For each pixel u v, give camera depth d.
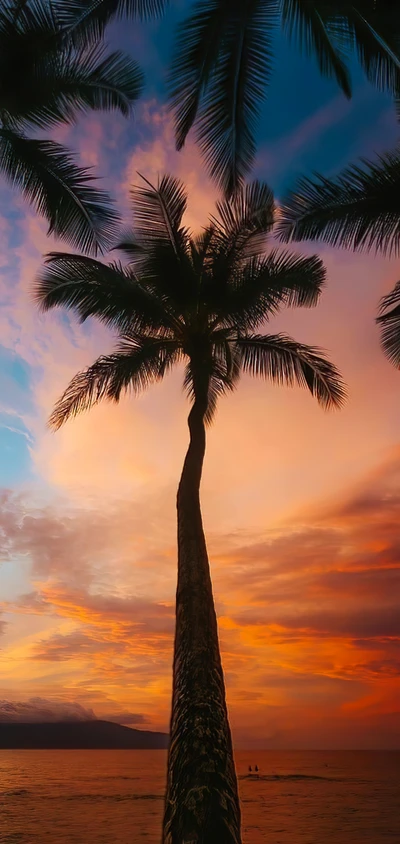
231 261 13.70
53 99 12.19
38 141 12.52
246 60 10.88
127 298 13.81
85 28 11.37
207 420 17.11
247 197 13.83
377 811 38.25
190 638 9.59
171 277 13.40
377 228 11.16
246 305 13.34
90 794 51.62
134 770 105.44
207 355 13.52
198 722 8.60
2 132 12.29
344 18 10.72
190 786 8.01
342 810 39.03
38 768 108.69
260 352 15.33
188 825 7.68
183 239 13.65
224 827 7.66
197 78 10.92
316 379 15.29
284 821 33.22
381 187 10.77
